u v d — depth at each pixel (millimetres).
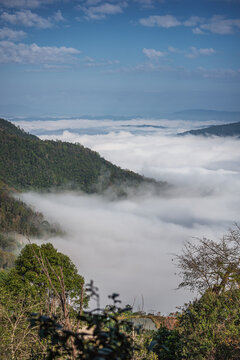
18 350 5473
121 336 2193
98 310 2170
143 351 4797
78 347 2143
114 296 2152
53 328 2334
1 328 6297
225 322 6820
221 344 6070
